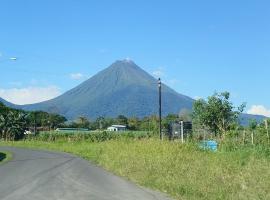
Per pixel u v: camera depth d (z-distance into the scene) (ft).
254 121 102.22
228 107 146.41
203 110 148.05
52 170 81.87
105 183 62.18
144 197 48.83
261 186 46.09
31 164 95.96
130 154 93.61
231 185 49.44
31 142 225.15
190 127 167.12
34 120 364.58
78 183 62.23
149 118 382.83
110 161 92.07
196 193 47.91
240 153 71.00
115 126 435.12
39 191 54.19
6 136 279.28
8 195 50.93
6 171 80.18
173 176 60.34
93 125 480.64
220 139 99.09
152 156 84.23
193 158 76.28
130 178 67.62
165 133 179.32
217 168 59.93
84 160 108.88
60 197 49.32
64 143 208.44
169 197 48.60
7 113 295.07
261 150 70.23
